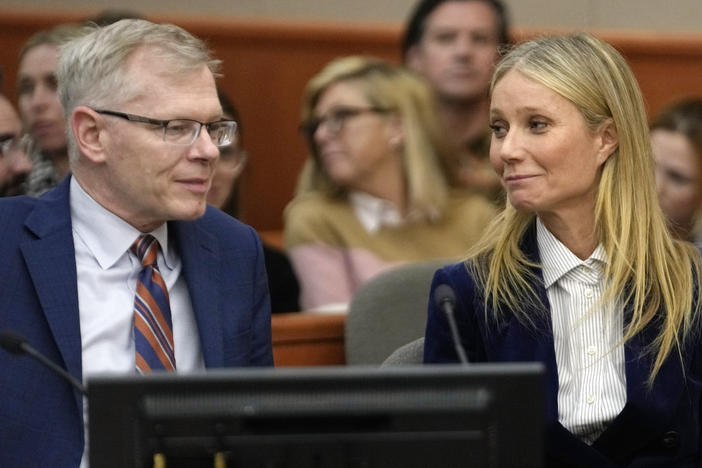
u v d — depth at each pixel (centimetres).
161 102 582
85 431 577
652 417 598
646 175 620
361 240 1104
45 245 598
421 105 1142
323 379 418
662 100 1502
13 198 618
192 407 417
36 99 938
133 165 587
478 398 420
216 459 416
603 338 618
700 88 1505
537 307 621
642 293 611
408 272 859
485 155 1291
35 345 582
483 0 1306
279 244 1334
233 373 419
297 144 1438
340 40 1442
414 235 1117
